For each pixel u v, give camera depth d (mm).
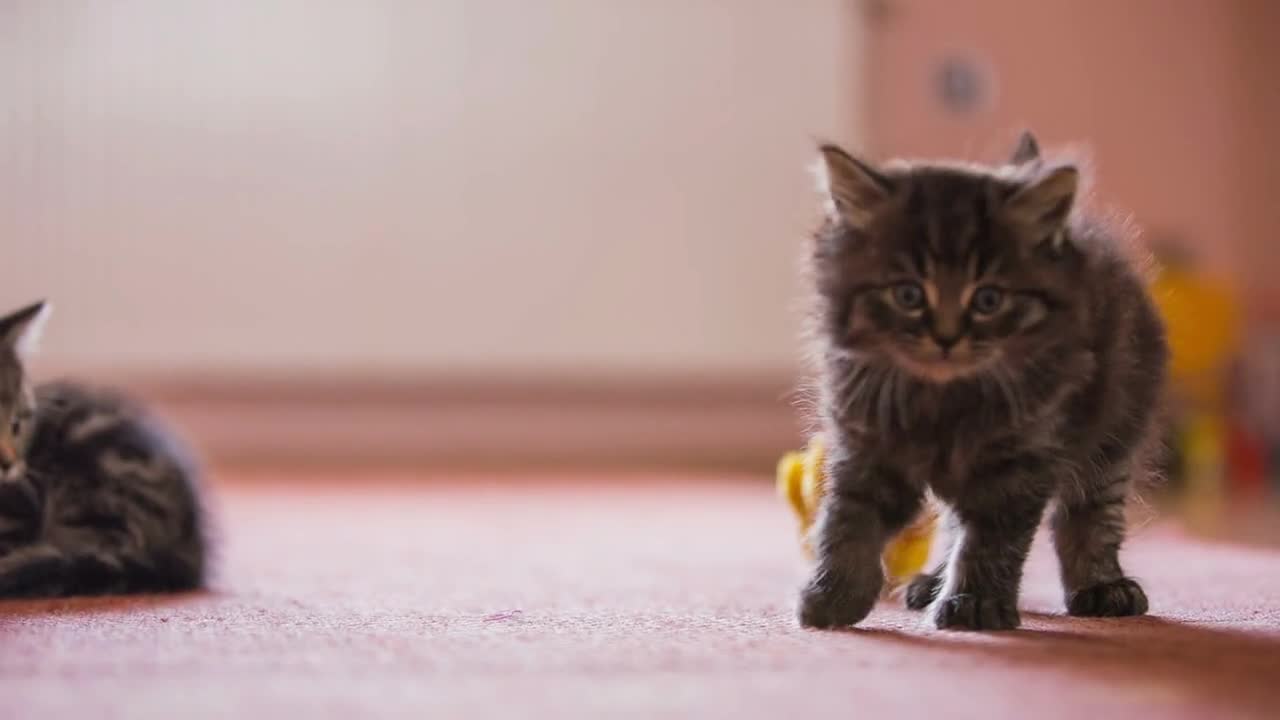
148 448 1295
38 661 1027
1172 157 2768
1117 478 1166
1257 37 2799
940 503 1137
